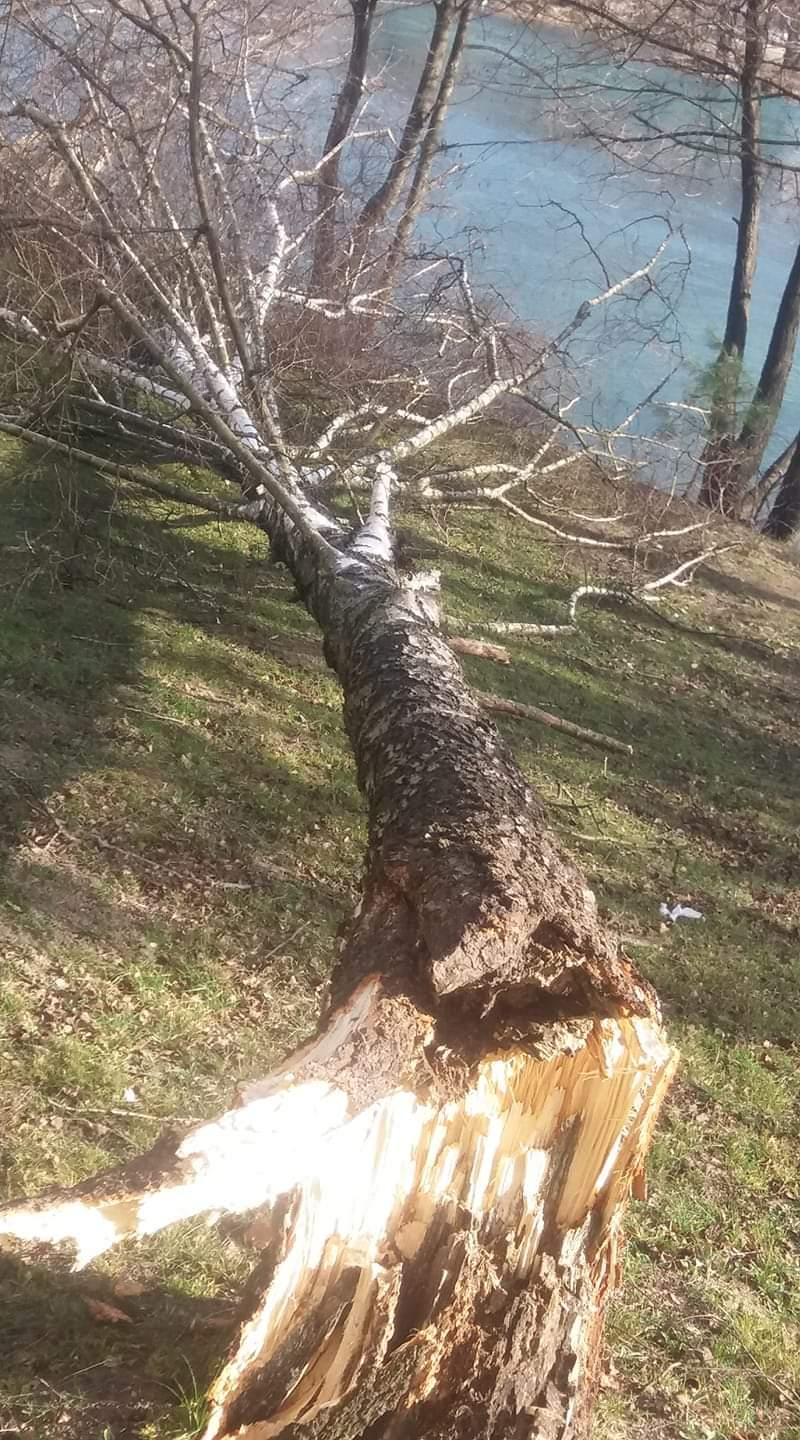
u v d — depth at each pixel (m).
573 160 19.17
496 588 9.80
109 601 7.28
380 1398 2.68
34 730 5.69
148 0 8.31
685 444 13.02
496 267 15.14
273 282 8.73
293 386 8.85
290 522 6.16
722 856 7.18
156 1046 4.13
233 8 9.65
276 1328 2.69
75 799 5.29
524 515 9.47
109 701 6.20
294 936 4.94
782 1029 5.62
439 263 11.34
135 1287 3.28
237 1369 2.67
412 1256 2.76
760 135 14.75
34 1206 2.12
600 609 10.27
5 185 7.38
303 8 12.08
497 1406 2.68
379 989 2.66
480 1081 2.66
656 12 13.48
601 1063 2.72
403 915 2.88
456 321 10.18
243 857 5.36
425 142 12.66
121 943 4.55
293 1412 2.70
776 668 10.42
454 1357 2.74
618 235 17.55
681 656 9.97
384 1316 2.67
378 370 9.44
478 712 4.03
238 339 7.09
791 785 8.39
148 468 9.18
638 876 6.59
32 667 6.19
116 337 8.50
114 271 7.45
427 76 12.68
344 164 14.34
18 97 7.76
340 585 5.18
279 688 7.08
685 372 14.77
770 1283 4.09
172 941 4.66
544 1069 2.72
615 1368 3.59
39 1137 3.62
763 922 6.57
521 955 2.69
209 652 7.16
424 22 20.41
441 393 9.87
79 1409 2.91
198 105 6.64
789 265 19.83
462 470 8.93
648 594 10.91
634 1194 2.99
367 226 10.74
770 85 13.26
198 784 5.79
